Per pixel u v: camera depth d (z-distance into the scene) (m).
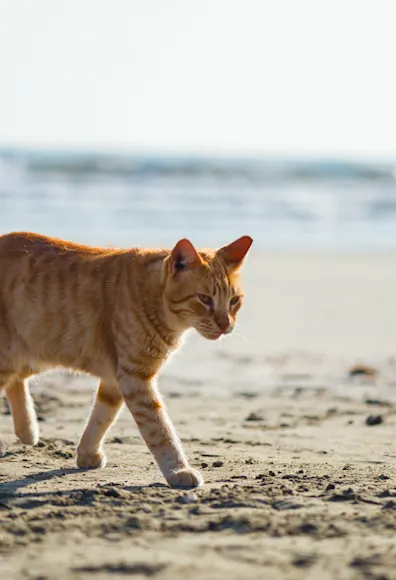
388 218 32.59
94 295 5.68
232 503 4.88
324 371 10.99
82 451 6.04
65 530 4.35
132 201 34.09
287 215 32.28
